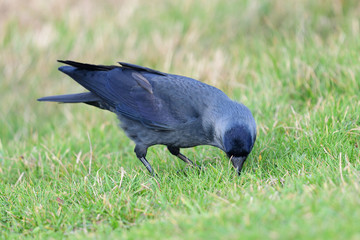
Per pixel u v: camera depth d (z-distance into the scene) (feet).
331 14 52.65
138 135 32.58
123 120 33.30
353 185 21.11
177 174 30.19
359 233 15.61
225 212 19.66
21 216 25.86
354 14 50.62
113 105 32.71
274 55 45.01
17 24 58.90
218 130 28.86
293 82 39.91
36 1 62.54
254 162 30.09
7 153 38.50
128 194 26.09
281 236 16.20
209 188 25.71
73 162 34.99
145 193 26.94
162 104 31.04
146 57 52.03
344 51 40.91
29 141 42.34
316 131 30.81
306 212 18.40
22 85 52.60
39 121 48.24
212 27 55.01
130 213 24.29
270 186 23.86
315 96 38.09
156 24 56.29
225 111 28.91
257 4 55.77
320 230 16.19
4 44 56.24
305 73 39.86
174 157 34.14
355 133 30.17
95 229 23.65
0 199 28.27
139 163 34.22
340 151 28.02
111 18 57.88
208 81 44.73
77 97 34.12
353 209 17.75
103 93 32.91
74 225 24.25
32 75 52.80
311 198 20.29
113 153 36.88
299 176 24.67
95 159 35.58
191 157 34.04
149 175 29.96
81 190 27.50
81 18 58.70
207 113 29.73
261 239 16.40
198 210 22.36
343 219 17.02
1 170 35.47
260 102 37.68
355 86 36.40
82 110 46.19
